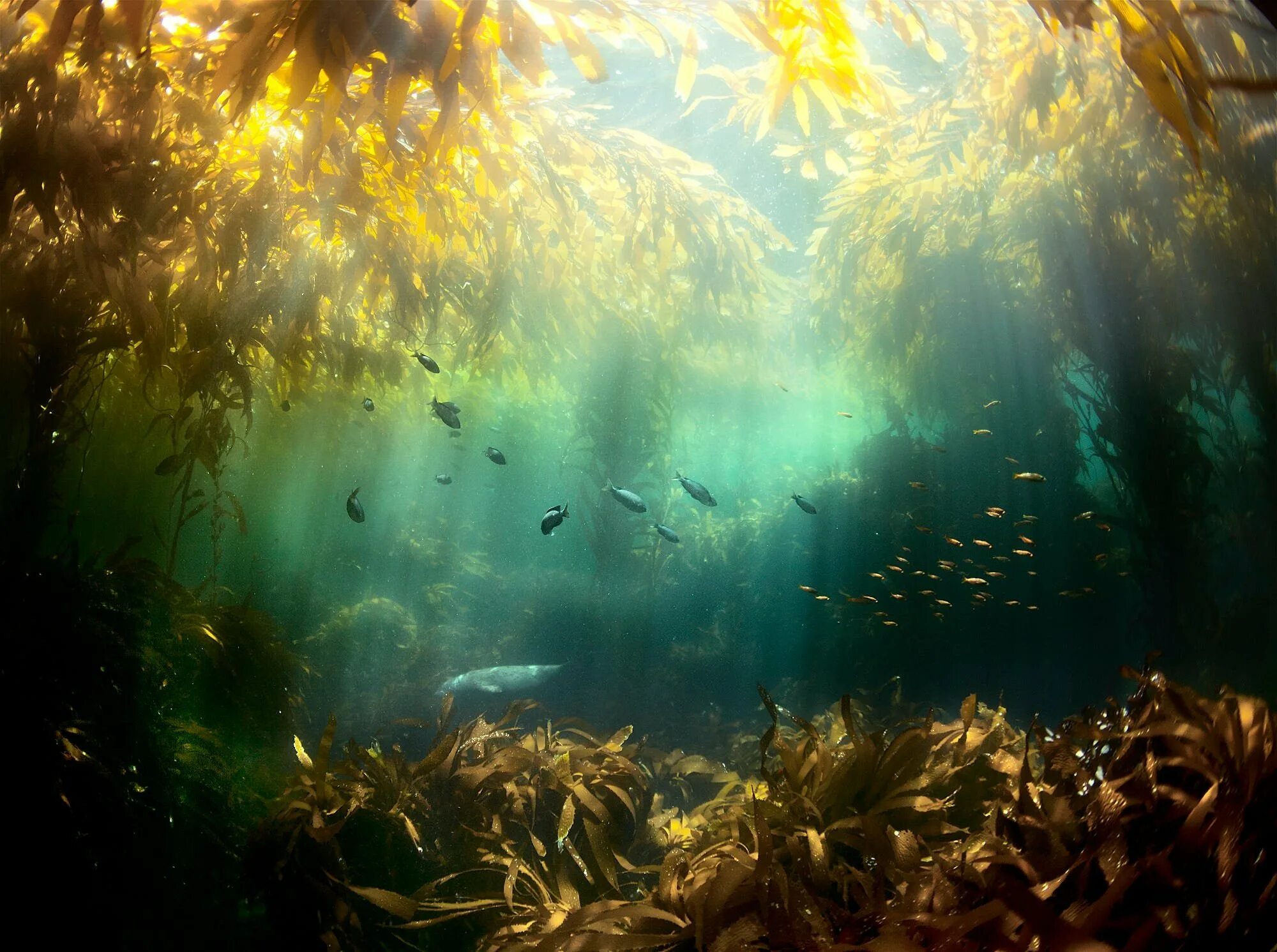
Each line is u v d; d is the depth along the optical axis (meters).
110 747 3.03
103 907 2.84
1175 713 1.78
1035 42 4.28
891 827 1.89
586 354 7.80
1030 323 7.84
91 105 3.47
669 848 2.45
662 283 6.75
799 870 1.72
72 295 3.70
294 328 4.79
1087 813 1.57
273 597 11.41
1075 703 7.81
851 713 2.20
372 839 2.56
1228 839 1.35
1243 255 5.92
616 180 5.20
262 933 2.74
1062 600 8.46
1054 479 8.69
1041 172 6.64
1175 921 1.30
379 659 9.47
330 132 2.33
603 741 3.19
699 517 11.64
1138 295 6.45
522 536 14.79
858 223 7.81
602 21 2.47
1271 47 3.06
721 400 12.19
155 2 2.40
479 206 4.94
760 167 9.39
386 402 11.13
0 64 3.14
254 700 3.77
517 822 2.60
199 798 3.12
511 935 2.04
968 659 8.58
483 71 2.52
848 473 10.56
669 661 9.01
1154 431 6.64
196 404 6.86
